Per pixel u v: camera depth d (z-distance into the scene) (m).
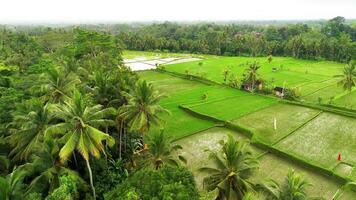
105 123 29.53
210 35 159.62
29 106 34.56
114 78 40.84
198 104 65.81
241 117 58.84
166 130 52.19
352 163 41.62
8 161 30.97
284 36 180.62
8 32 133.00
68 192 23.44
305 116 59.94
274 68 107.62
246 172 27.12
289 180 25.66
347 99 71.62
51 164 28.09
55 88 38.22
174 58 137.12
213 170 27.95
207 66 113.25
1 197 21.34
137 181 22.91
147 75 97.81
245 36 154.25
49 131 26.03
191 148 45.97
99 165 33.88
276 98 71.88
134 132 42.91
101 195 31.03
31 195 23.39
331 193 35.62
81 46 84.31
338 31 176.00
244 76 84.81
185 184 23.53
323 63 123.56
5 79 52.38
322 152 44.88
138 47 157.75
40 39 123.38
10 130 32.34
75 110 27.05
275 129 52.81
